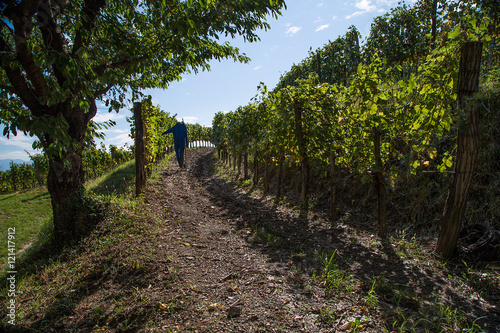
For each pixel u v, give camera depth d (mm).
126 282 3418
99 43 4891
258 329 2338
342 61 15406
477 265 3262
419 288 2959
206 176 15844
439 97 3512
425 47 11961
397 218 5055
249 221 6074
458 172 3387
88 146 6188
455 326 2270
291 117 6664
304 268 3619
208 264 3865
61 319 2809
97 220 5520
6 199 16531
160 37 5422
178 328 2420
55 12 4547
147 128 11203
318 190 7480
